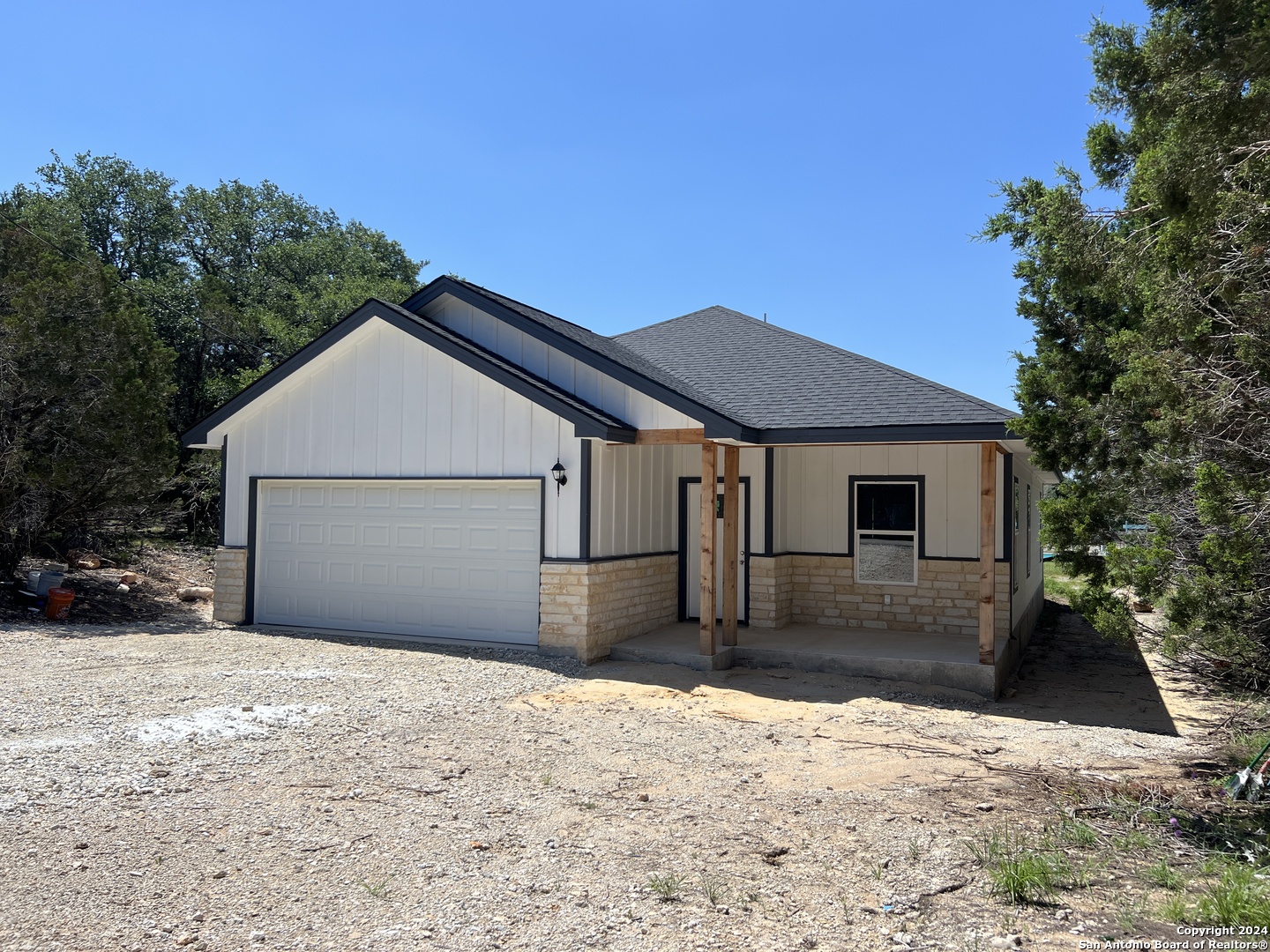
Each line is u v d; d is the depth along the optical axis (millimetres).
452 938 4199
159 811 5742
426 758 7148
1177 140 6758
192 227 37906
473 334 13523
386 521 13266
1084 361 9992
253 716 8188
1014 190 11500
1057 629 18219
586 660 11594
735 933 4297
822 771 7238
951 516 13539
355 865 5008
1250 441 7270
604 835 5594
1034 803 6492
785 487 14438
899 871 5090
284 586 14000
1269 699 9445
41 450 15297
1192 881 5051
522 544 12320
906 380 12688
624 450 12742
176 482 21078
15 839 5207
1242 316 7086
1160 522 7613
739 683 10906
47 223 28594
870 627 13969
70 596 14141
